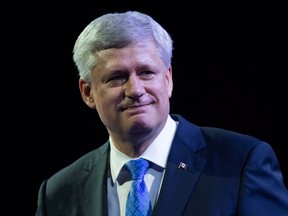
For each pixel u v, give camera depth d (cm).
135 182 502
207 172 495
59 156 962
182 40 884
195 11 881
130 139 504
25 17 952
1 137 974
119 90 485
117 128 498
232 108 862
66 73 957
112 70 484
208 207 474
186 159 509
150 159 512
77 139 958
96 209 516
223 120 865
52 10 944
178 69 881
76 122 959
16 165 972
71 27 939
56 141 963
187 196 485
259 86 852
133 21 489
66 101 961
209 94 870
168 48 503
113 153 531
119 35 482
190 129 535
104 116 501
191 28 881
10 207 971
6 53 963
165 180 498
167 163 507
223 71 866
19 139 971
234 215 473
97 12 921
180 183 494
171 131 527
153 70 486
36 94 966
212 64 871
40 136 966
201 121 873
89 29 502
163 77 496
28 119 968
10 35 959
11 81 969
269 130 845
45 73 962
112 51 486
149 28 491
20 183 970
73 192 542
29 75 966
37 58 959
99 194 521
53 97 963
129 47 484
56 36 950
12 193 970
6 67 966
